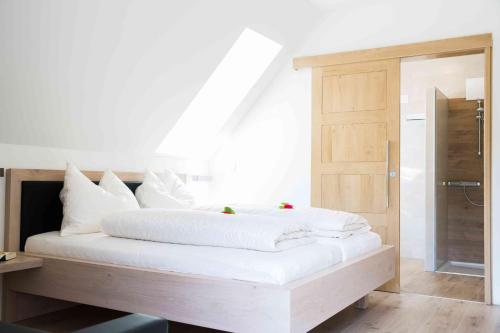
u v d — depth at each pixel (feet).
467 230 20.42
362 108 15.30
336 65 15.71
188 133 16.60
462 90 21.02
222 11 13.05
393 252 13.57
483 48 13.64
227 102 16.67
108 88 12.36
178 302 8.71
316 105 16.01
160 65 13.01
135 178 14.55
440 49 14.10
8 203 11.12
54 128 11.98
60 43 10.53
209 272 8.65
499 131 13.26
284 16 14.88
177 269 9.01
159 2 11.48
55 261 10.26
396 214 14.79
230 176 17.69
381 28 15.12
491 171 13.34
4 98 10.52
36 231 11.54
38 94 11.03
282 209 12.44
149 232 10.06
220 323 8.27
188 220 9.68
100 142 13.46
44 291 10.42
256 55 16.06
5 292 11.12
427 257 18.80
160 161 15.93
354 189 15.39
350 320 11.54
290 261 8.47
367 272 11.39
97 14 10.62
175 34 12.55
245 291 8.03
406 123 22.20
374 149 15.12
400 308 12.77
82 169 13.15
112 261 9.79
